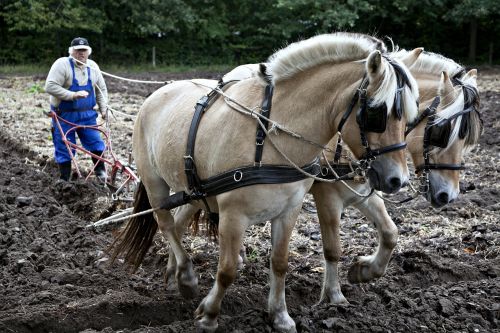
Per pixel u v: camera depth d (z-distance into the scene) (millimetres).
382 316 4766
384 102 3797
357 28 28484
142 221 5492
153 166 5172
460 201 7855
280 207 4215
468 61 28141
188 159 4414
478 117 4949
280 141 4109
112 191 7621
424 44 28953
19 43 27766
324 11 27266
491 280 5555
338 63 4117
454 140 4867
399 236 6793
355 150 4059
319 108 4113
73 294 5238
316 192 4977
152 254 6242
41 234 6660
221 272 4262
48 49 28094
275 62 4195
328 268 5090
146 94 17734
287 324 4504
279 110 4160
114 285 5531
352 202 5047
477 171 9602
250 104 4242
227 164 4168
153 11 27344
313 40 4148
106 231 6887
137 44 29047
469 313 4867
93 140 8344
